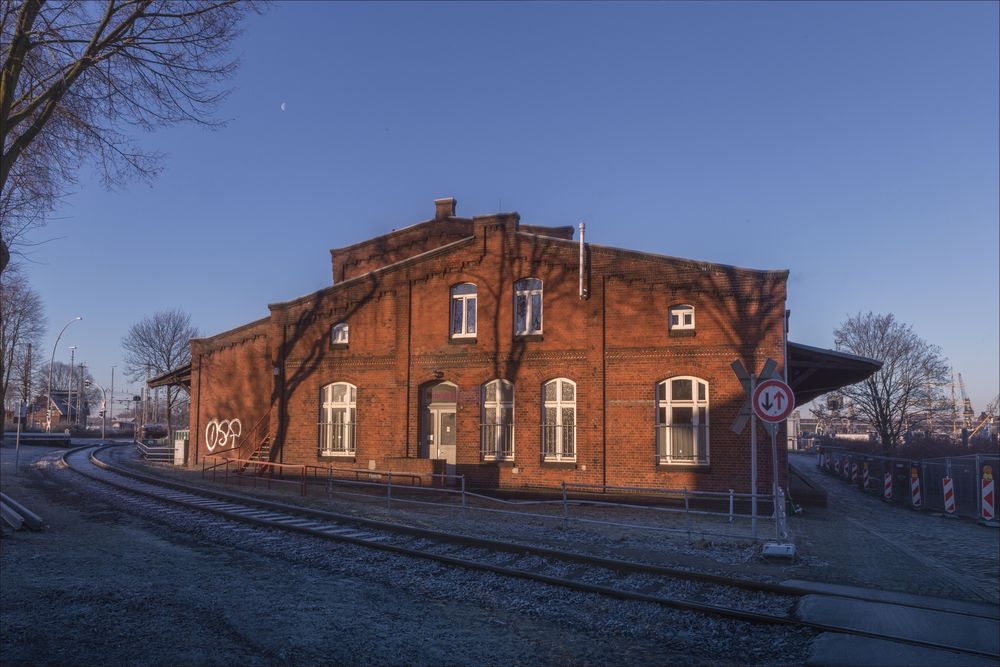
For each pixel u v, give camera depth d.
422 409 23.11
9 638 7.14
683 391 19.83
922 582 10.19
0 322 47.38
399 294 23.33
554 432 21.08
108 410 113.25
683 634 7.74
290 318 25.03
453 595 9.23
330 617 8.05
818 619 8.16
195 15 10.87
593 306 20.73
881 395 39.38
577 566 10.98
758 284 19.28
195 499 18.39
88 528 14.09
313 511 15.80
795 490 20.64
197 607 8.29
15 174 12.98
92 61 10.74
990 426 47.88
